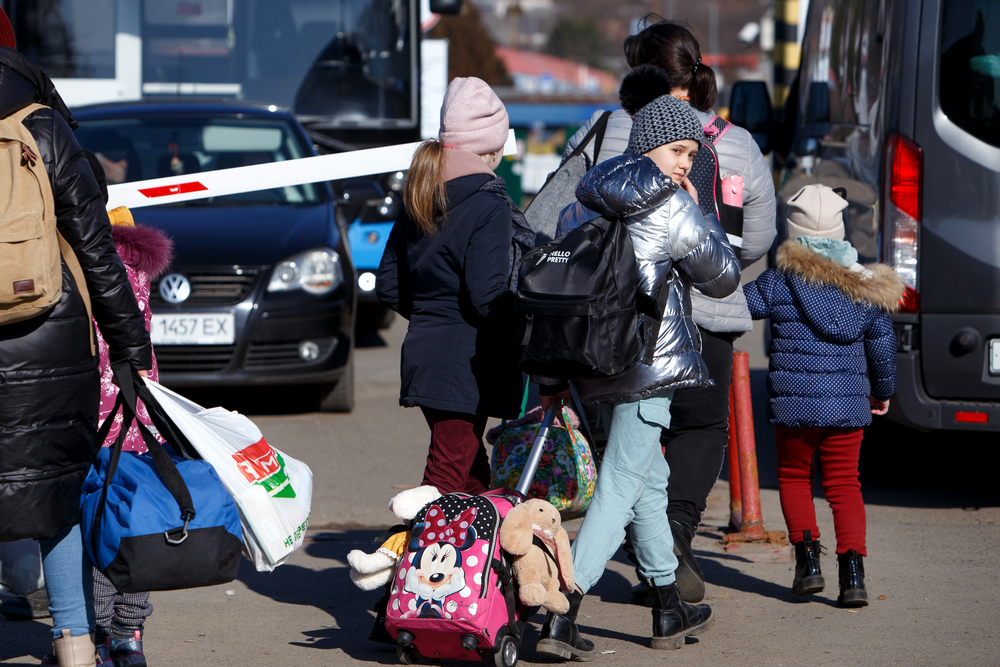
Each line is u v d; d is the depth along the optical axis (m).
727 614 17.14
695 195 15.56
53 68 41.31
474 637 13.45
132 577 11.85
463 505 13.91
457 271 15.16
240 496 12.89
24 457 11.71
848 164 24.59
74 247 12.13
